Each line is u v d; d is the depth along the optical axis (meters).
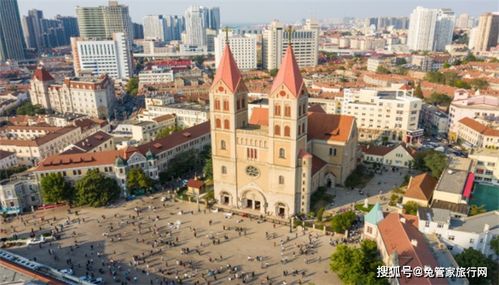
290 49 121.94
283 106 123.44
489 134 185.25
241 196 142.50
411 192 134.38
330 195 148.50
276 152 130.25
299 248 116.88
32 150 195.88
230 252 116.00
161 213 139.88
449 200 126.31
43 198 142.38
